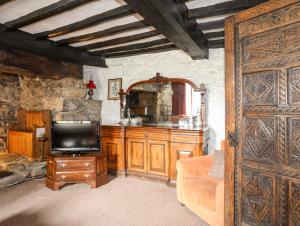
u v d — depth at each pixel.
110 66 4.79
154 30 3.03
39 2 2.20
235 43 1.68
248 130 1.62
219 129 3.79
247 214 1.62
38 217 2.51
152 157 3.75
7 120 4.57
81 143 3.58
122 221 2.43
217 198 2.06
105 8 2.36
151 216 2.54
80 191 3.28
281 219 1.44
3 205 2.81
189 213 2.62
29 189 3.35
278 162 1.46
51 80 4.29
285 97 1.42
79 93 4.54
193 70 3.95
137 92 4.42
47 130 4.20
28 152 4.05
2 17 2.54
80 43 3.66
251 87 1.60
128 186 3.50
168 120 4.12
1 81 4.48
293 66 1.38
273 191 1.48
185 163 2.71
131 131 3.95
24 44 3.01
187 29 2.41
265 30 1.51
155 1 1.67
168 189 3.38
